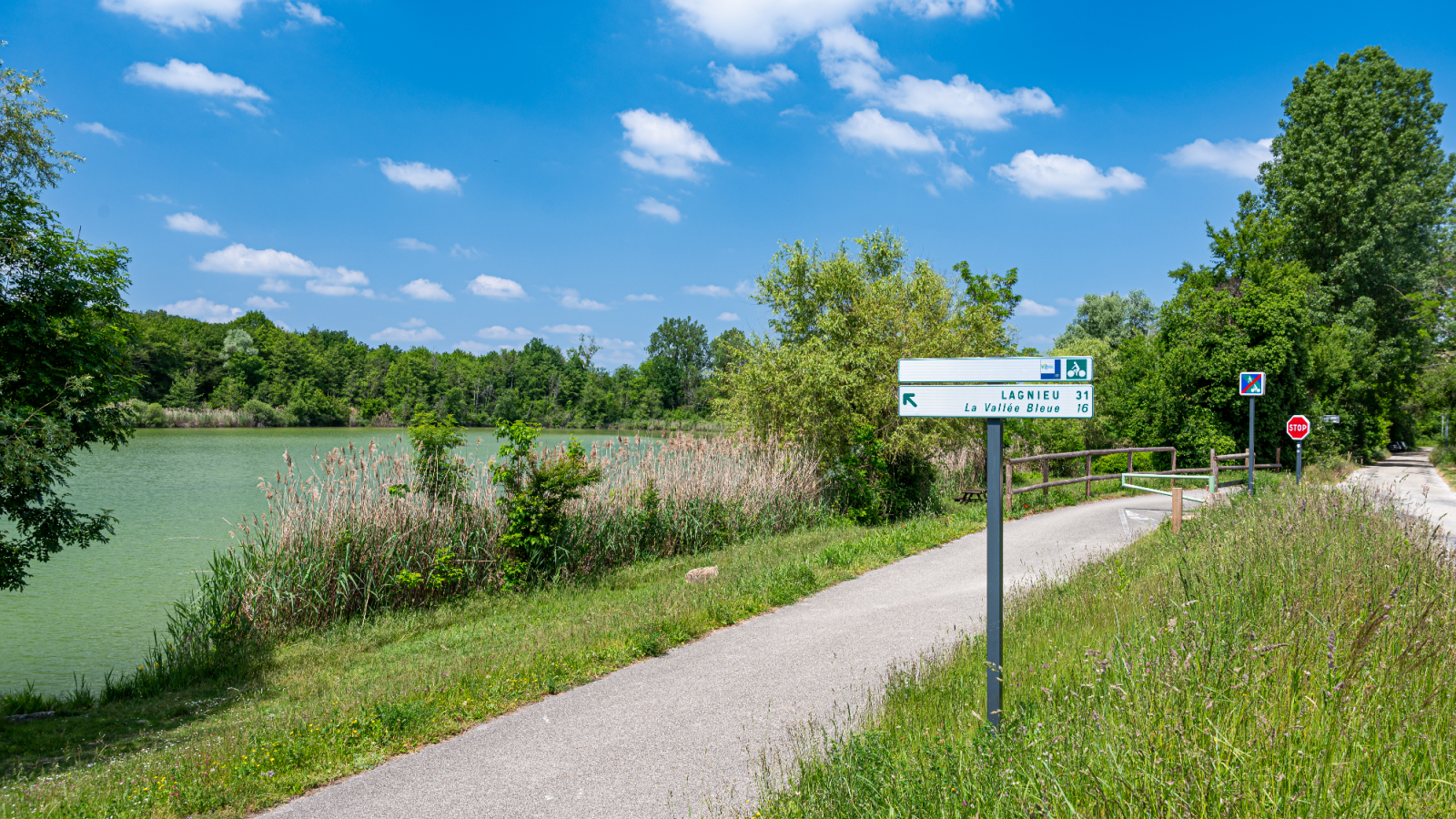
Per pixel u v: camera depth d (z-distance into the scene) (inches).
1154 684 150.2
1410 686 153.6
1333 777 114.7
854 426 715.4
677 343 5290.4
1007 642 267.6
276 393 4377.5
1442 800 114.3
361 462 486.3
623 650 311.9
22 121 546.0
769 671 283.0
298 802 192.9
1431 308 1311.5
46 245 382.9
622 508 564.1
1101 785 117.6
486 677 283.3
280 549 426.9
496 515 506.0
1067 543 535.5
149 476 1496.1
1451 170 1755.7
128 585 619.2
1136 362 1440.7
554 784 196.9
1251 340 1261.1
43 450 342.3
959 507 742.5
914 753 171.2
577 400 4633.4
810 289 808.9
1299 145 1809.8
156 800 194.9
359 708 255.6
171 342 4222.4
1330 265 1761.8
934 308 773.9
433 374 4680.1
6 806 195.8
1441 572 236.7
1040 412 175.5
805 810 154.2
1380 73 1766.7
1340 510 358.6
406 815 183.0
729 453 692.1
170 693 341.7
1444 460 1679.4
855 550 515.2
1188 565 320.5
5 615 530.6
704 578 464.4
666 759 208.5
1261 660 161.6
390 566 448.5
